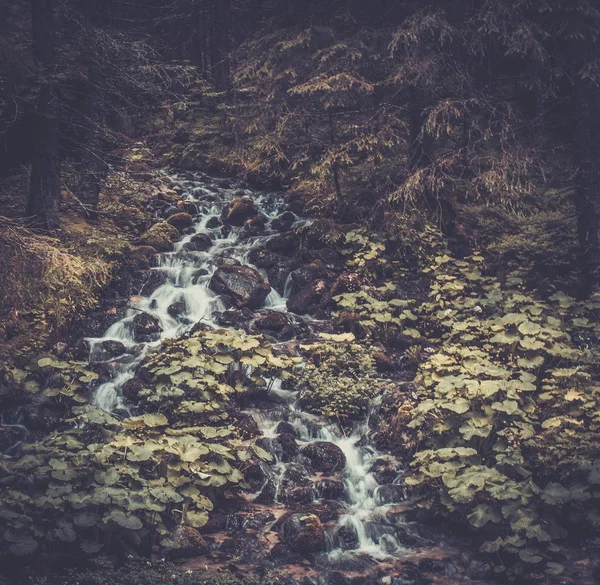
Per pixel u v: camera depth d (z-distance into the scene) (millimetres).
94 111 16547
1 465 9031
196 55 26328
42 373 12320
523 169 14367
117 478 8859
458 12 15891
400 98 17125
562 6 14422
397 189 15742
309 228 16438
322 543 9047
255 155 21078
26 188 17016
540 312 13070
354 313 14086
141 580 8031
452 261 15984
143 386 11945
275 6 17812
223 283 14742
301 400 12000
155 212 18406
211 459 9828
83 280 13852
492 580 8555
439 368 11359
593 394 10844
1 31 15602
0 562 8203
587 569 8562
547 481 9820
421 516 9742
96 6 17031
